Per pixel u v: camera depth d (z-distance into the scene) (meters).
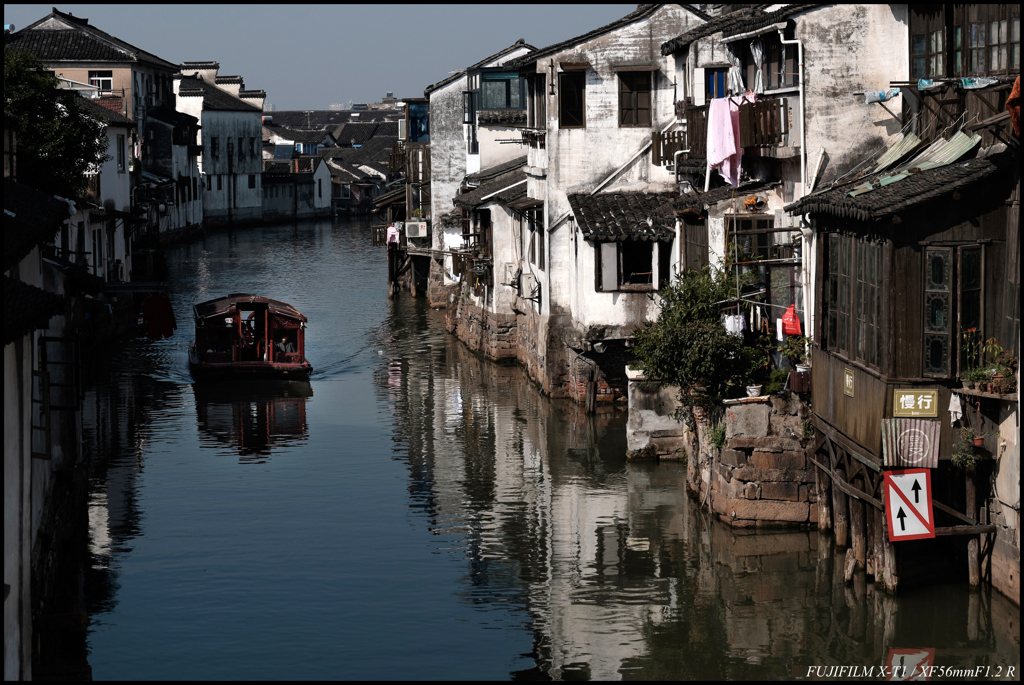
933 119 19.86
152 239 61.03
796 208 19.84
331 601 18.67
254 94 110.69
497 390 35.31
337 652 16.73
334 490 25.03
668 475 25.70
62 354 22.36
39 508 17.50
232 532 22.11
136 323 47.72
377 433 30.23
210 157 98.81
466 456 27.70
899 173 17.97
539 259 34.22
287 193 113.50
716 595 18.66
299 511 23.47
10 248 13.27
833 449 19.44
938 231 16.27
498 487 25.09
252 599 18.75
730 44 26.06
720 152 23.61
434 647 16.92
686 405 22.98
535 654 16.69
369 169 133.38
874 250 17.06
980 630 16.81
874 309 17.05
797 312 21.98
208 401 34.22
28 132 30.06
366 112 182.25
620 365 31.59
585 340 29.36
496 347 39.22
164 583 19.45
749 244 23.16
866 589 18.05
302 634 17.34
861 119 21.56
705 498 22.92
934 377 16.41
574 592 19.02
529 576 19.77
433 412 32.56
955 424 16.53
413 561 20.56
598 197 30.94
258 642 17.06
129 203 50.75
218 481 25.66
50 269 22.09
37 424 17.89
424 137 57.50
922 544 19.89
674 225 28.72
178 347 42.53
